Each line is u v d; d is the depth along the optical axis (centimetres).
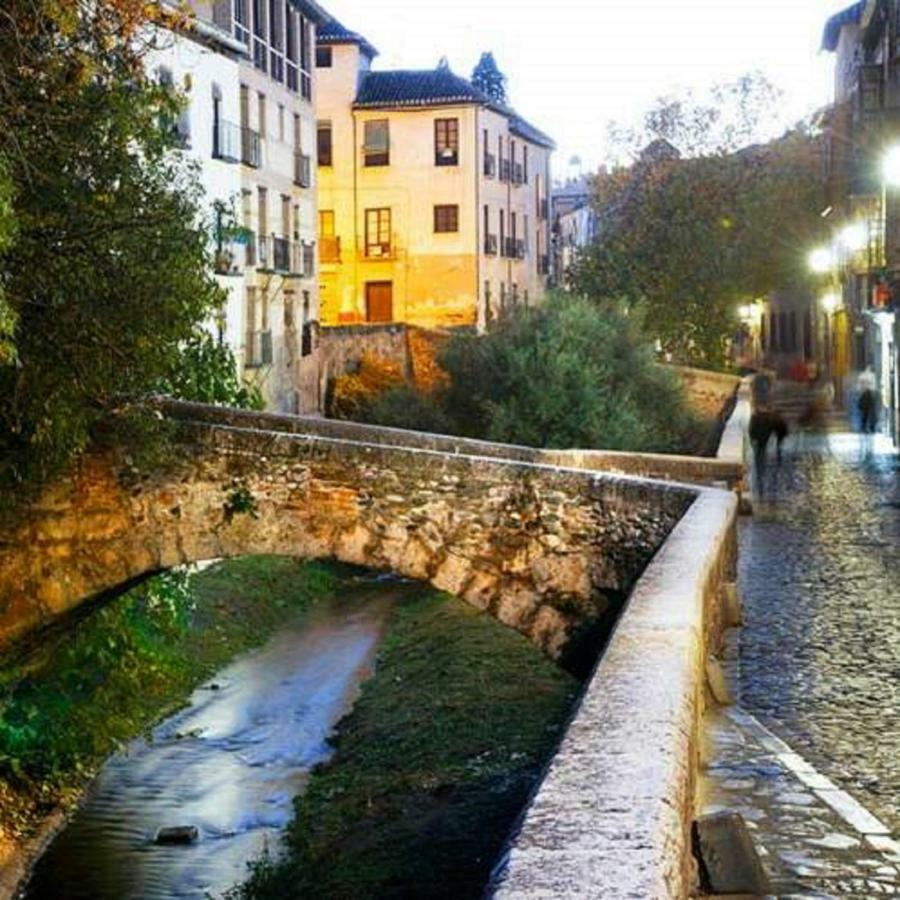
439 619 2706
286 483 1681
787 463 3138
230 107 3912
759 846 721
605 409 3362
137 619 2412
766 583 1589
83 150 1492
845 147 4316
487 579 1634
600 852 373
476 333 3719
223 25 3869
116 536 1698
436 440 1919
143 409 1653
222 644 2628
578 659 1608
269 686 2395
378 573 3462
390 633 2745
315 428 1795
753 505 2355
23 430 1588
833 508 2314
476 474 1636
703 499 1462
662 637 702
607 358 3509
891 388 3675
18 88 1408
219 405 1872
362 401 4828
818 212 5306
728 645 1245
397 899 1375
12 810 1758
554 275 8719
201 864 1616
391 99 6531
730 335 5297
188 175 2308
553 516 1611
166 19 1599
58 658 2109
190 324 1588
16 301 1426
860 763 884
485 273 6700
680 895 425
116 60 1506
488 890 349
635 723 520
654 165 5284
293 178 4753
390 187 6581
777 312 6956
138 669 2280
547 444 3300
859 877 677
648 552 1561
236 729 2147
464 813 1563
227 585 2930
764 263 5247
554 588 1612
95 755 1988
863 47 4306
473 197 6544
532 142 7700
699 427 3703
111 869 1609
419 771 1756
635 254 5234
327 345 4859
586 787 435
